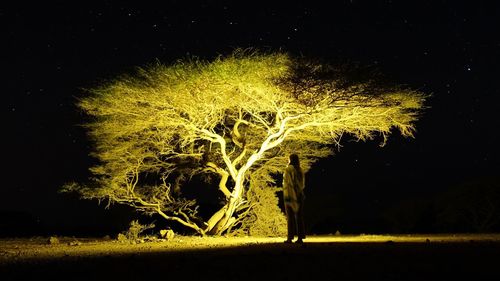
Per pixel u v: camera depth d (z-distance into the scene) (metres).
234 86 18.33
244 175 21.11
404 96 18.39
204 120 19.86
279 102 19.00
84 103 19.27
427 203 31.39
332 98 18.36
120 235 17.41
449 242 12.16
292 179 12.92
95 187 20.94
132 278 7.14
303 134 22.11
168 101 18.89
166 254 10.67
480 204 30.66
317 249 10.56
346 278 6.68
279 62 17.66
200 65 18.02
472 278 6.41
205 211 25.48
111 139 20.58
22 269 8.52
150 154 21.06
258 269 7.66
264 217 20.73
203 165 21.52
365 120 20.00
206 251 11.20
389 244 11.65
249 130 22.22
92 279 7.17
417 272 6.86
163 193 21.00
